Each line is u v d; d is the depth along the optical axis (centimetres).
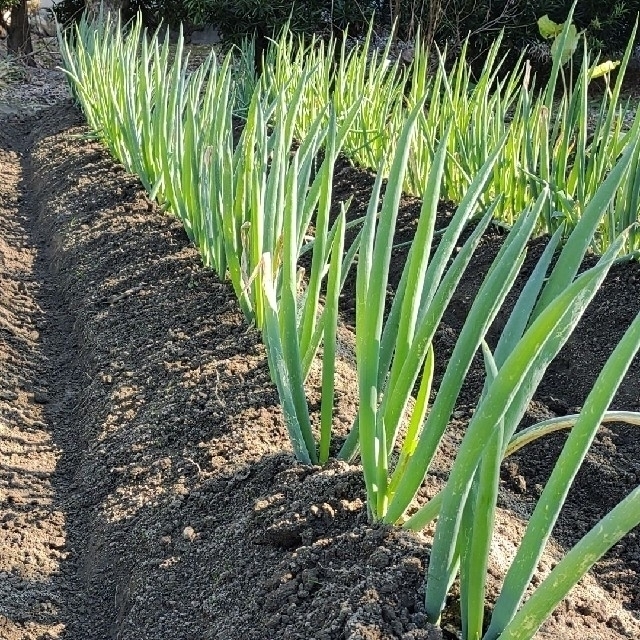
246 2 821
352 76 529
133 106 424
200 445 218
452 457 231
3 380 278
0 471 229
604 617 158
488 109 394
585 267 333
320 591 151
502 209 384
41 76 979
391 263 394
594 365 296
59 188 482
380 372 169
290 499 179
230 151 263
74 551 204
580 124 325
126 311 307
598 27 739
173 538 190
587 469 239
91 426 249
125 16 1028
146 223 383
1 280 366
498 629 128
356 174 486
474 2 743
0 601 182
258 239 256
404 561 148
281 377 187
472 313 134
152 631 168
